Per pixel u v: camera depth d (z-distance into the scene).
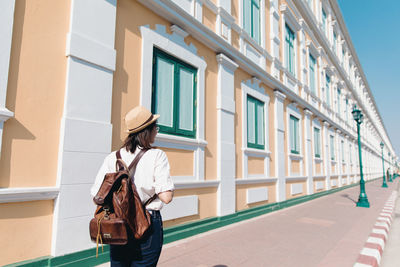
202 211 5.22
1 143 2.59
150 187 1.52
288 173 9.42
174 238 4.42
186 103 5.11
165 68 4.73
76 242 3.05
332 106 16.73
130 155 1.59
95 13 3.49
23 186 2.73
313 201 10.66
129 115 1.64
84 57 3.28
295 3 11.54
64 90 3.14
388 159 58.81
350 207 9.03
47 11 3.06
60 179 2.96
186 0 5.25
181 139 4.73
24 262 2.67
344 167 18.78
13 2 2.72
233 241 4.57
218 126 5.84
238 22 6.97
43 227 2.86
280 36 9.67
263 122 8.00
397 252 4.61
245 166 6.74
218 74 6.00
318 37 14.34
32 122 2.85
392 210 8.70
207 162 5.47
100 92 3.45
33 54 2.91
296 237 4.95
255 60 7.68
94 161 3.29
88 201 3.19
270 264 3.55
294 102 10.18
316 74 13.92
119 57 3.86
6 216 2.60
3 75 2.61
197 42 5.46
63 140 3.01
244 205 6.66
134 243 1.45
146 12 4.38
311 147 12.09
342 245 4.47
